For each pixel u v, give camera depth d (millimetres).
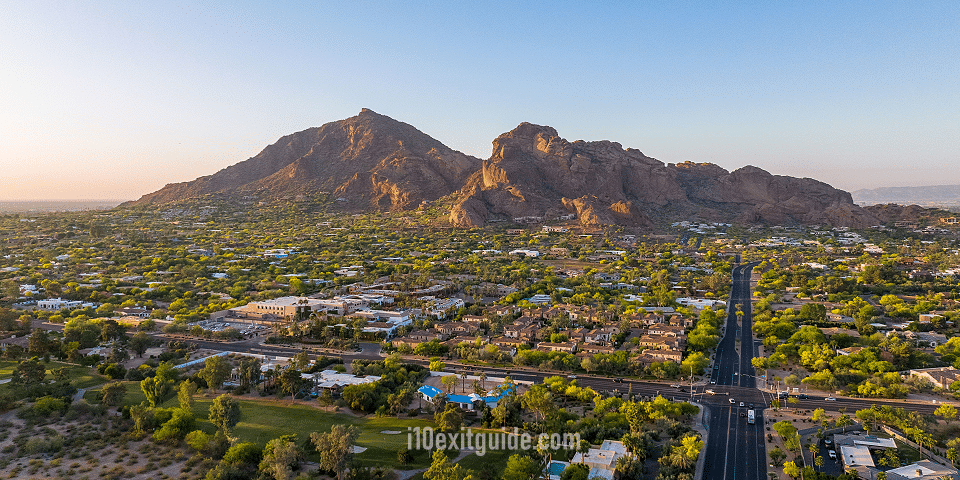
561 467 151750
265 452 149000
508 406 181625
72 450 150000
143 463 145000
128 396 192125
